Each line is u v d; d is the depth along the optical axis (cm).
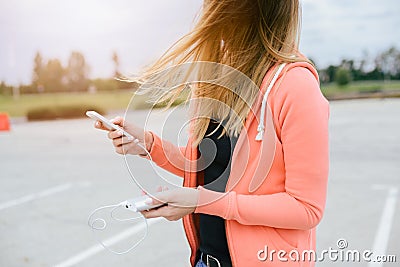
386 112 1392
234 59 93
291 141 86
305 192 87
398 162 639
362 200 452
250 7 90
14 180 614
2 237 379
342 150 746
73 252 340
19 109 2053
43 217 435
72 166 708
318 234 356
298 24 95
